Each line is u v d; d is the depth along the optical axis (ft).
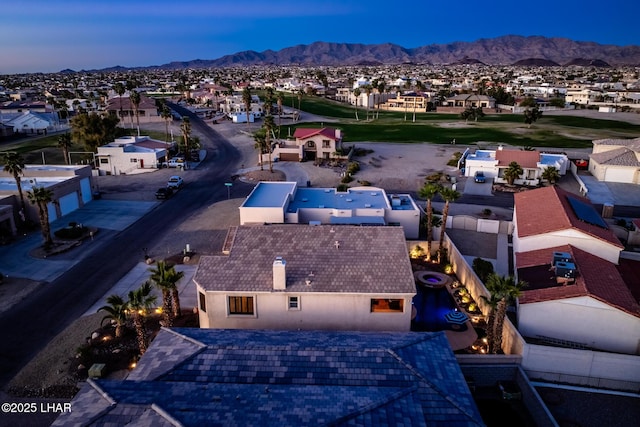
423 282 132.98
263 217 157.58
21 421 81.30
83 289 131.85
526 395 87.97
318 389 64.08
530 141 368.68
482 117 531.09
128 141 314.96
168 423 54.95
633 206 210.79
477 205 214.07
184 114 542.98
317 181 261.24
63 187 199.82
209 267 102.83
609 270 114.73
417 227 166.50
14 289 131.54
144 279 138.31
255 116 514.27
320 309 98.27
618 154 254.06
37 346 104.53
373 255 105.19
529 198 159.53
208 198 229.66
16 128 413.80
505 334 102.78
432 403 64.80
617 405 86.02
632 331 97.71
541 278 111.86
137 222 193.06
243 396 61.77
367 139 389.80
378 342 79.30
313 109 612.70
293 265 102.78
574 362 90.63
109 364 96.89
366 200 178.40
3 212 167.63
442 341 81.66
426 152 330.54
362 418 57.41
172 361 72.90
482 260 137.08
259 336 82.58
